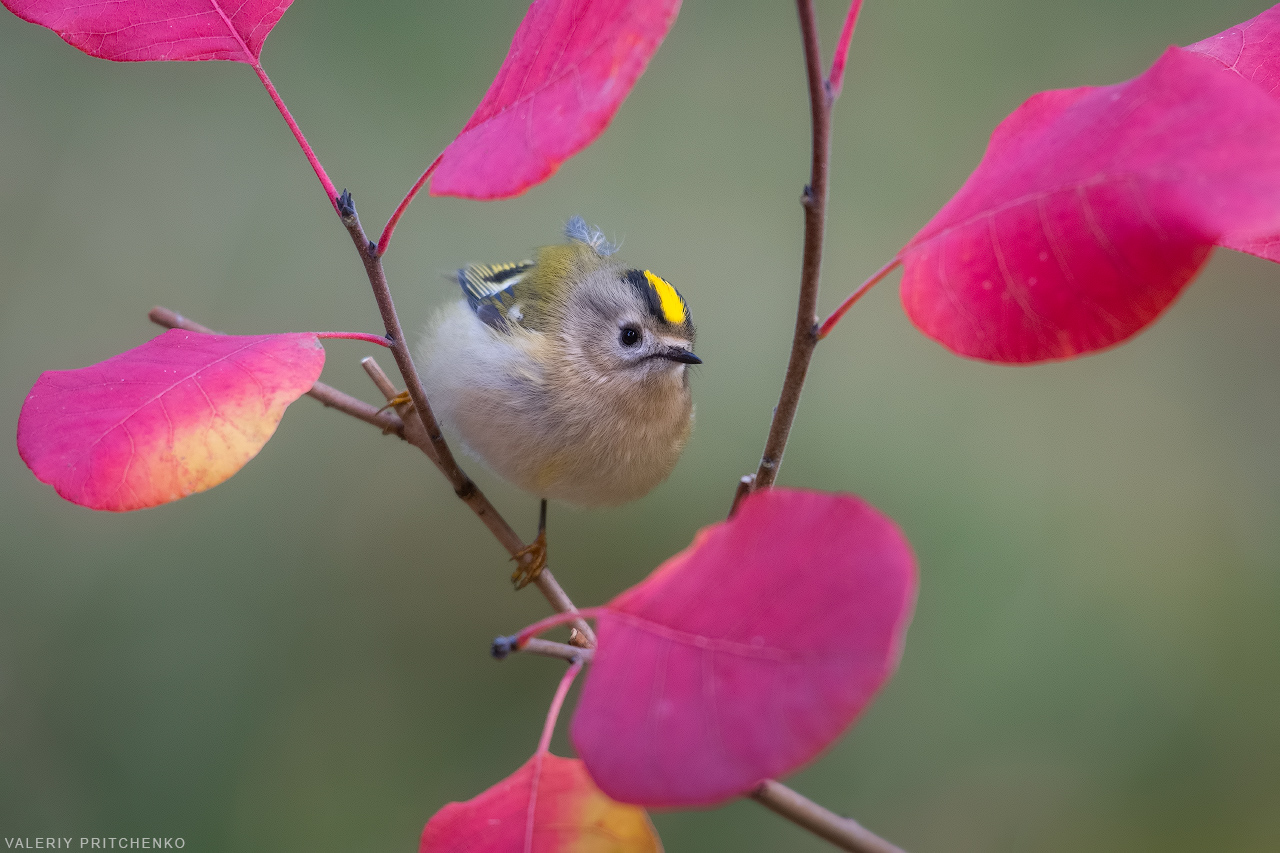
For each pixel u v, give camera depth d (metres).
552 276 2.92
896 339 3.00
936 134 3.02
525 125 2.35
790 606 1.99
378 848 2.96
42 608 2.96
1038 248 2.35
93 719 2.96
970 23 3.03
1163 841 2.95
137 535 2.97
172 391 2.57
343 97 3.01
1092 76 3.02
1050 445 2.99
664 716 1.97
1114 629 2.97
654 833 2.53
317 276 3.00
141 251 2.99
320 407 2.99
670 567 2.11
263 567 2.98
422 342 2.93
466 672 2.98
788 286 3.01
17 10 2.82
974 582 2.98
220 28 2.83
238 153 3.00
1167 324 3.01
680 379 2.92
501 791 2.61
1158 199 2.21
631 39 2.25
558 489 2.92
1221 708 2.96
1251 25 2.82
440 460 2.86
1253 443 2.99
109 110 3.00
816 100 2.38
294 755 2.97
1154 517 2.98
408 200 2.83
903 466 2.99
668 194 3.02
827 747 1.86
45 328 2.99
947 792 2.96
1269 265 3.01
